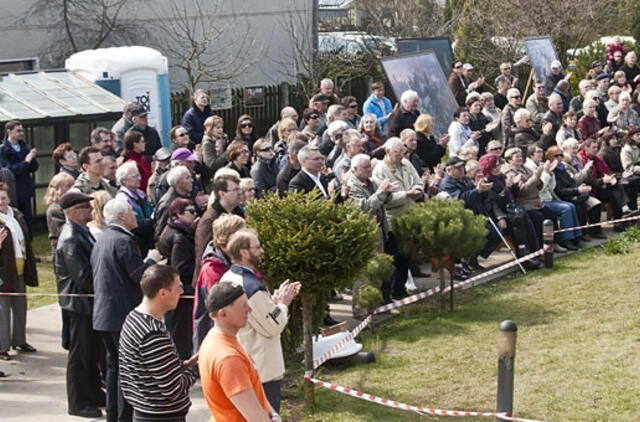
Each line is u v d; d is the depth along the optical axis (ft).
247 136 55.01
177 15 101.04
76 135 65.72
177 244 34.81
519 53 113.09
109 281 30.30
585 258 52.06
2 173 53.06
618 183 58.03
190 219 35.04
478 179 49.06
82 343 32.42
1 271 37.60
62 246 32.30
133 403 23.93
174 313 35.35
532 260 50.37
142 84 74.08
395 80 63.72
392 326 41.09
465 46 114.52
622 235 55.42
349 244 31.32
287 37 111.86
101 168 41.29
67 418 32.63
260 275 29.43
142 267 30.32
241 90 101.76
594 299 43.75
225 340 21.63
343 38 113.50
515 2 114.01
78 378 32.63
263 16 109.60
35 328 42.63
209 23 102.27
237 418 21.44
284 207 32.01
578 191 54.75
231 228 29.25
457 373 35.12
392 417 31.32
